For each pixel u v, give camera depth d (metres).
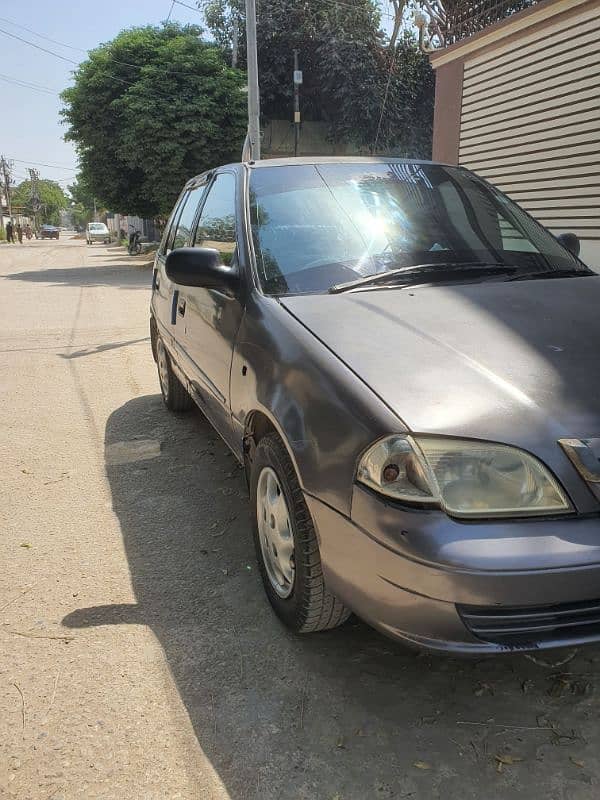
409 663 2.41
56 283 16.64
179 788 1.90
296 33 22.56
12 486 4.02
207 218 3.92
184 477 4.10
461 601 1.79
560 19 7.92
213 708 2.20
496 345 2.26
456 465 1.86
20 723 2.14
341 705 2.21
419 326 2.39
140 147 18.95
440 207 3.34
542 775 1.92
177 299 4.27
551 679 2.31
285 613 2.50
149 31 20.70
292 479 2.31
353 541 1.98
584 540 1.80
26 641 2.54
